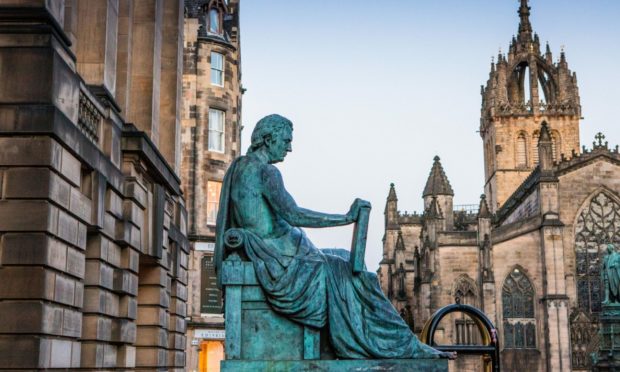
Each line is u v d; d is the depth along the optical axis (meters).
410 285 98.88
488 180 118.94
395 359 10.92
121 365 23.47
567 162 81.12
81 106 20.34
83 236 19.44
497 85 113.19
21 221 16.70
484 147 122.25
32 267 16.59
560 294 75.62
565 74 112.00
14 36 17.38
